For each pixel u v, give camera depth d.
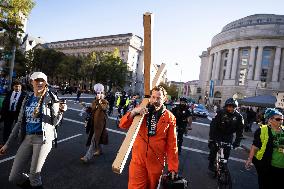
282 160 3.88
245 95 68.50
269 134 3.93
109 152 8.06
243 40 72.69
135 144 2.85
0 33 12.70
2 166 5.45
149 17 1.97
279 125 3.93
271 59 70.19
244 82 73.06
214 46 85.19
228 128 5.94
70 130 10.94
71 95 42.47
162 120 2.81
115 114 20.47
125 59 89.81
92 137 6.73
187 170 7.23
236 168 8.43
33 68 70.62
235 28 75.06
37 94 3.56
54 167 5.89
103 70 62.44
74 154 7.21
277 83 67.00
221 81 78.38
